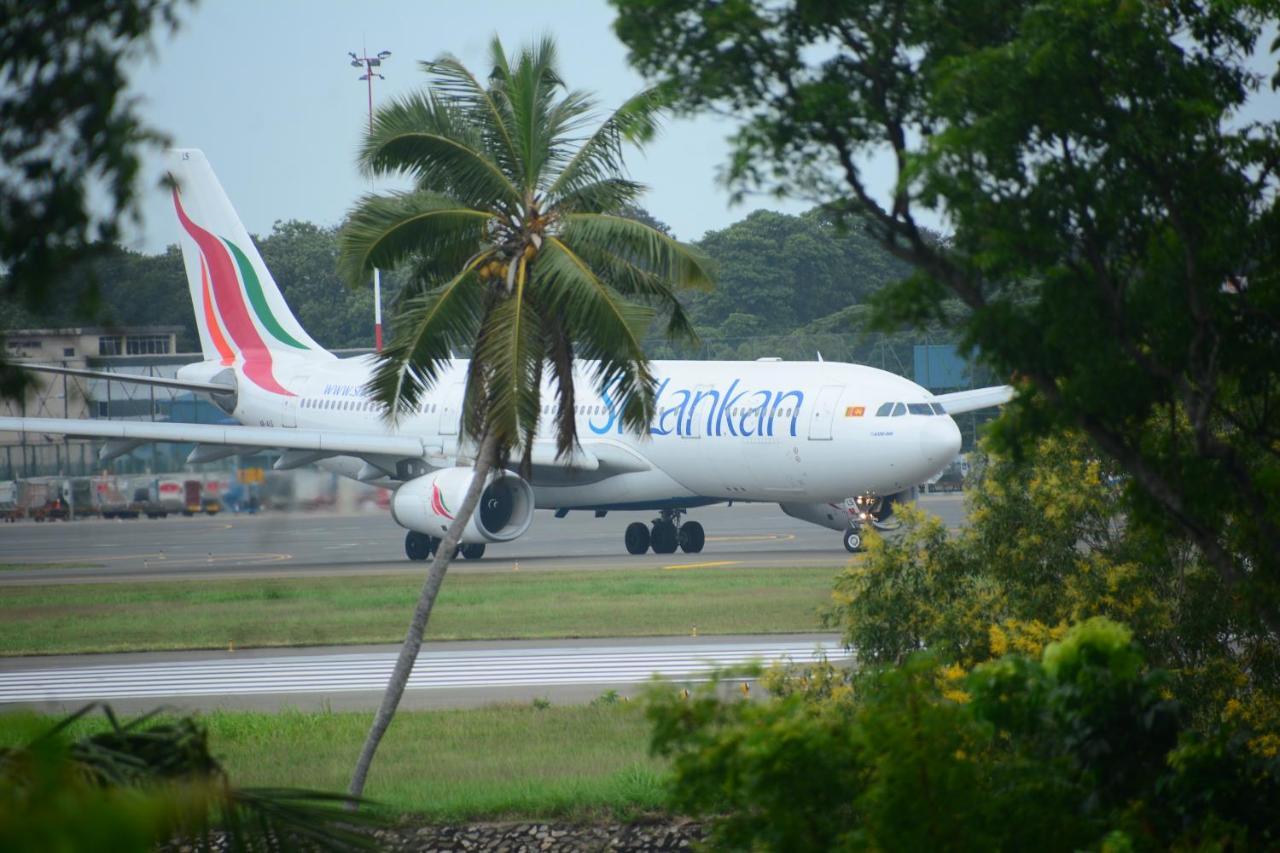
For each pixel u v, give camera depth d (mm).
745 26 39594
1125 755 39875
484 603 132375
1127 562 69000
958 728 35406
